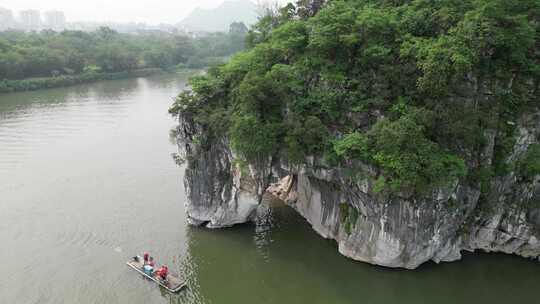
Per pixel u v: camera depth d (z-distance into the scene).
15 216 46.91
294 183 47.59
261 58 44.28
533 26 36.56
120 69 146.75
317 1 53.25
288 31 44.09
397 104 36.16
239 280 36.12
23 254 39.81
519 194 36.19
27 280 36.16
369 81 38.53
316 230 42.72
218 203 42.31
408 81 36.94
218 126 39.59
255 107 37.56
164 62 162.62
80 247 40.94
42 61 123.00
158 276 35.84
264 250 39.84
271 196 50.41
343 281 35.69
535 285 34.53
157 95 112.88
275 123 37.66
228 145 39.84
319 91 39.38
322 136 36.34
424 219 34.03
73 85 126.50
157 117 88.75
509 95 35.97
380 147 33.38
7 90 111.31
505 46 35.00
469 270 36.12
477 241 38.25
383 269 36.59
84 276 36.69
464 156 35.03
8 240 42.16
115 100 105.44
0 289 34.97
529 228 36.03
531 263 36.94
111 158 64.94
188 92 43.38
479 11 35.00
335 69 39.81
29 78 121.12
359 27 39.31
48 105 98.00
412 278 35.56
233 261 38.50
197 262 38.38
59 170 60.06
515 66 36.12
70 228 44.38
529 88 36.03
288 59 44.22
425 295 33.91
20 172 59.16
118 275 36.88
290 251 39.59
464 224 37.00
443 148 34.47
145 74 150.38
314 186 41.69
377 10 41.59
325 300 33.84
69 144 71.12
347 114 38.34
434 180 32.41
